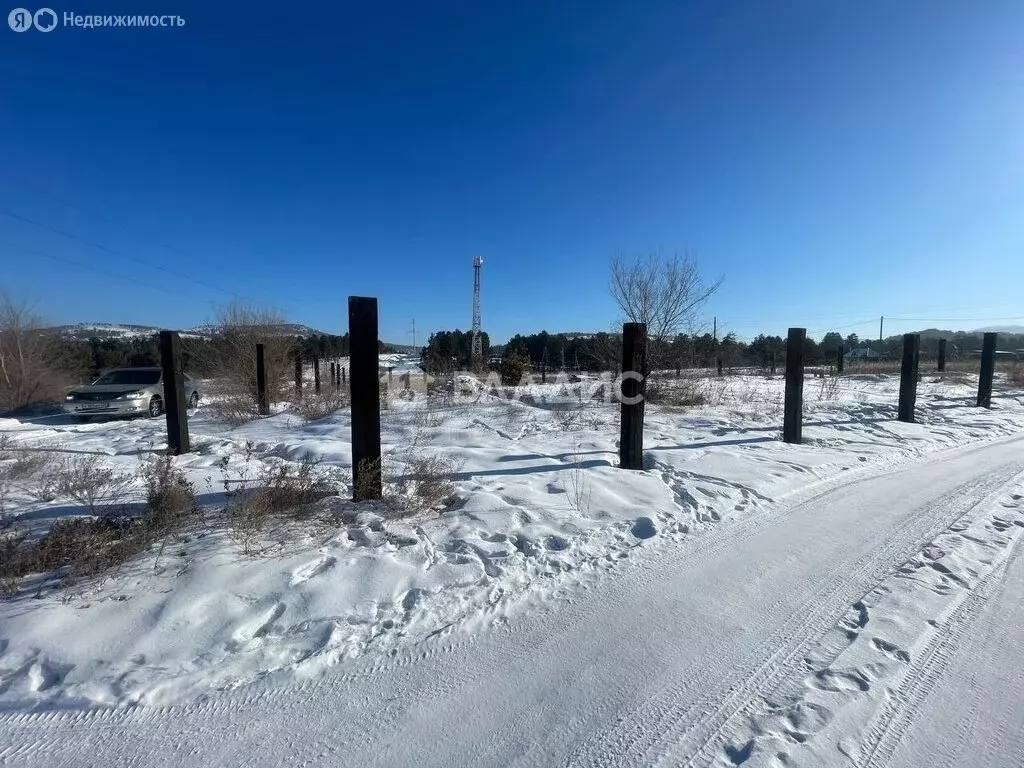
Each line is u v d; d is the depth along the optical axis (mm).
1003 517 5559
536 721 2594
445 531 4715
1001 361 35625
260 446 8906
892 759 2338
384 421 11320
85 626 3133
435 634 3305
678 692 2801
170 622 3195
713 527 5258
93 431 11844
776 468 7367
